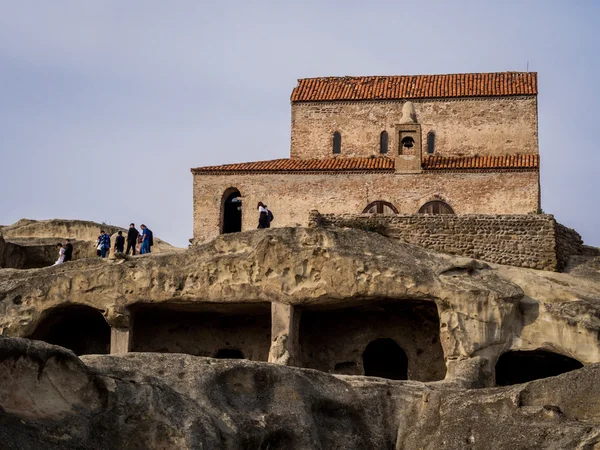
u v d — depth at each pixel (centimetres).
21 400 3250
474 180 6706
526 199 6650
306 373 4147
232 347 5550
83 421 3350
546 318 5072
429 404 4112
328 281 5166
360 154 7169
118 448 3381
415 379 5347
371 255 5181
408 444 4069
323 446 3981
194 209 6831
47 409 3297
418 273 5119
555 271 5659
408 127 6838
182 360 3897
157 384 3575
